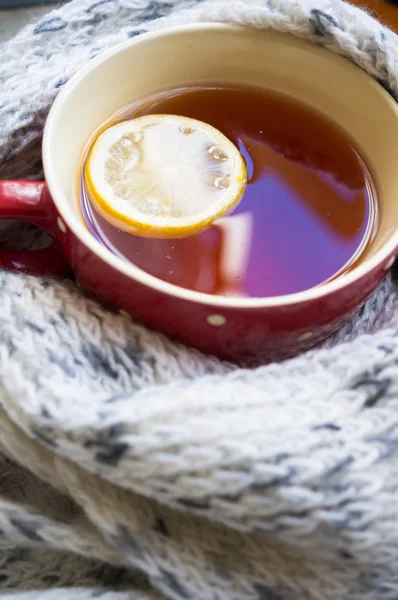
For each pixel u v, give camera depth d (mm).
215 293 413
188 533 400
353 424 391
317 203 435
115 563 405
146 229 416
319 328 401
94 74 423
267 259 422
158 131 434
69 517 411
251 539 401
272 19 429
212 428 382
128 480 385
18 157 440
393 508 382
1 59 446
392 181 426
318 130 448
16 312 401
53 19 451
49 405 385
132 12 457
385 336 406
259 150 445
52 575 415
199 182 427
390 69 424
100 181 421
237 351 406
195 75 447
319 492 378
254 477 378
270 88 452
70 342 398
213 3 443
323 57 434
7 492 425
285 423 385
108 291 400
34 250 432
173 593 391
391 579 391
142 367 399
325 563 394
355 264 423
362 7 463
